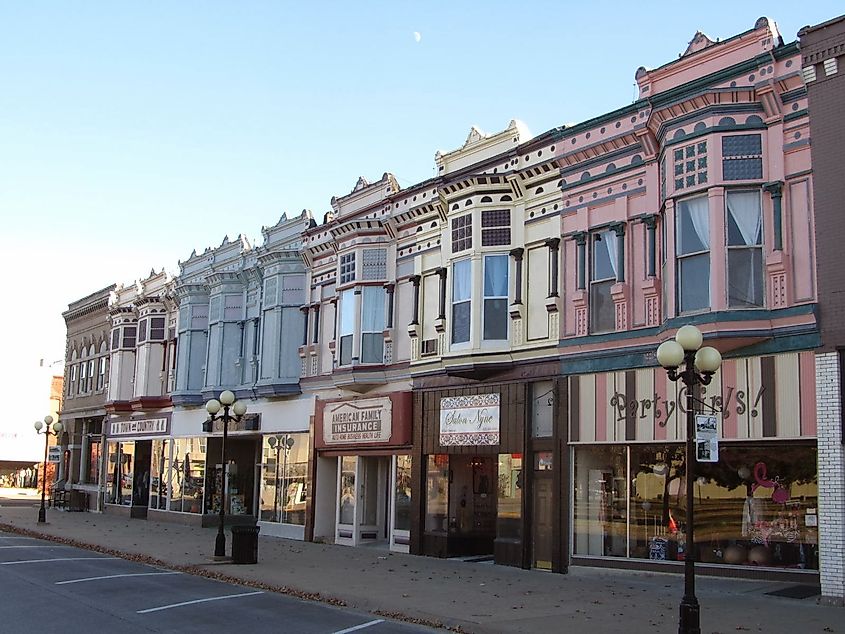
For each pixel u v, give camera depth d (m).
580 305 20.22
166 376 40.12
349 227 27.28
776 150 16.50
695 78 18.20
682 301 17.20
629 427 18.75
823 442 15.20
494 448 21.95
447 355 22.67
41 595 15.93
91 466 48.00
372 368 26.31
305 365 30.11
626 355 19.05
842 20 15.55
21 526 33.38
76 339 51.53
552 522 20.27
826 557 14.95
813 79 15.95
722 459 17.50
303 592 17.06
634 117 19.36
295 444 30.22
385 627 13.58
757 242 16.55
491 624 13.41
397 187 27.06
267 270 31.80
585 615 14.16
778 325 16.08
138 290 43.38
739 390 16.61
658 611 14.53
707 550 17.56
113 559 23.30
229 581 18.98
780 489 16.59
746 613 13.91
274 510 31.12
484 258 22.42
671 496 18.31
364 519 27.20
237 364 33.84
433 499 24.05
